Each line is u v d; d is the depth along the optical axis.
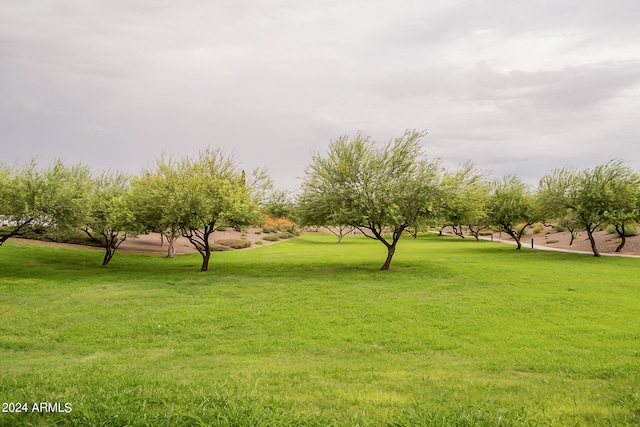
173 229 31.64
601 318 16.73
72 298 20.70
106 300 20.31
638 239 50.00
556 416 6.29
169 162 30.00
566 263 35.50
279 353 12.73
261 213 30.62
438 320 16.69
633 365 10.45
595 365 10.58
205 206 27.50
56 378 8.52
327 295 21.61
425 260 38.56
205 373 10.01
